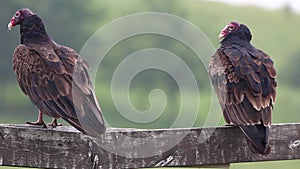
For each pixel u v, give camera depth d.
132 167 9.87
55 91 10.84
